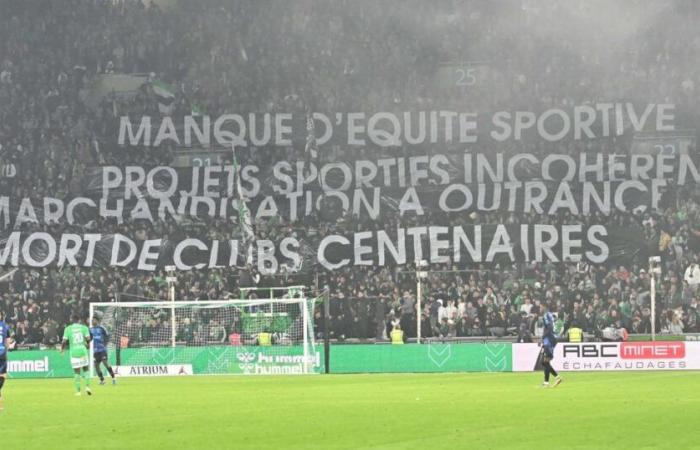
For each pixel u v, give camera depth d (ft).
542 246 240.73
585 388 122.83
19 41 273.75
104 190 255.29
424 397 110.22
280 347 187.21
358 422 81.15
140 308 204.64
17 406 107.45
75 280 237.04
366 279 228.84
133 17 280.31
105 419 88.58
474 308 209.97
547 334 126.72
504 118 257.75
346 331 213.87
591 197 247.29
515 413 87.76
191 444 67.56
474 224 244.63
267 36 278.46
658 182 245.24
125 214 253.85
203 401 109.70
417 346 181.57
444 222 246.27
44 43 274.57
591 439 66.74
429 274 233.76
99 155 258.16
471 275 228.84
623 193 246.27
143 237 248.32
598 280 225.97
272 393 122.31
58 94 266.36
